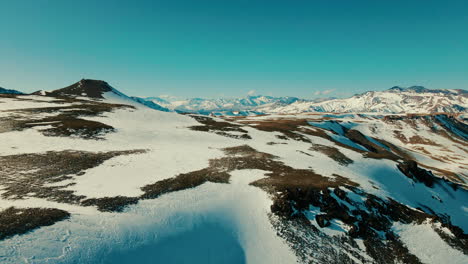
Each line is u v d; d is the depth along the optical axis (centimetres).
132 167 3934
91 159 4131
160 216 2516
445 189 5988
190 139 6450
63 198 2670
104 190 2986
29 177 3203
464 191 6425
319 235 2712
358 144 10938
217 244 2411
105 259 1758
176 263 2047
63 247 1705
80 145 4850
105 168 3800
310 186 3494
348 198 3412
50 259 1560
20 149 4216
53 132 5312
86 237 1883
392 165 6103
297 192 3269
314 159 5450
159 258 2012
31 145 4484
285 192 3219
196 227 2523
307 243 2575
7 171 3309
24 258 1495
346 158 6059
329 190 3456
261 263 2303
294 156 5488
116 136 5806
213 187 3394
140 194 2942
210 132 7494
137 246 2008
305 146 6981
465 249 2870
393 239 2905
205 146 5856
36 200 2555
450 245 2912
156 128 7188
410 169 5988
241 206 3066
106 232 2019
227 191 3344
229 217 2825
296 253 2428
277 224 2800
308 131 10069
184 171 3891
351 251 2578
